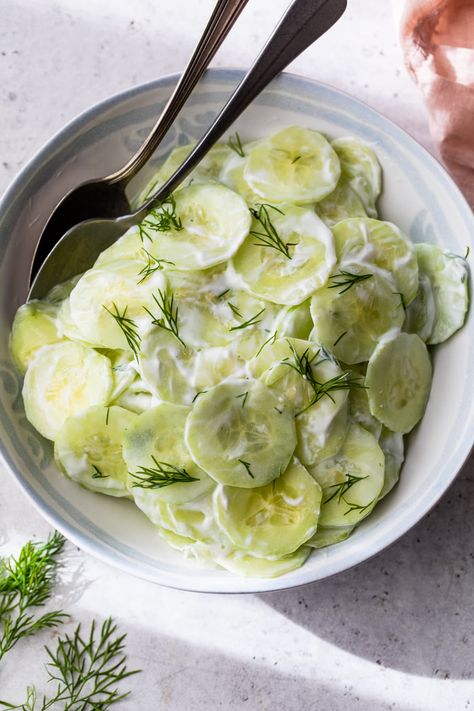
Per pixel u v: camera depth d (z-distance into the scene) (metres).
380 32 0.78
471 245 0.67
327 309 0.66
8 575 0.74
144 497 0.65
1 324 0.68
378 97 0.78
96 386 0.67
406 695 0.73
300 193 0.68
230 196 0.67
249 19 0.79
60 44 0.79
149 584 0.75
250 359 0.66
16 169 0.78
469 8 0.72
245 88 0.66
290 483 0.65
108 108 0.68
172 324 0.66
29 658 0.74
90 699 0.74
